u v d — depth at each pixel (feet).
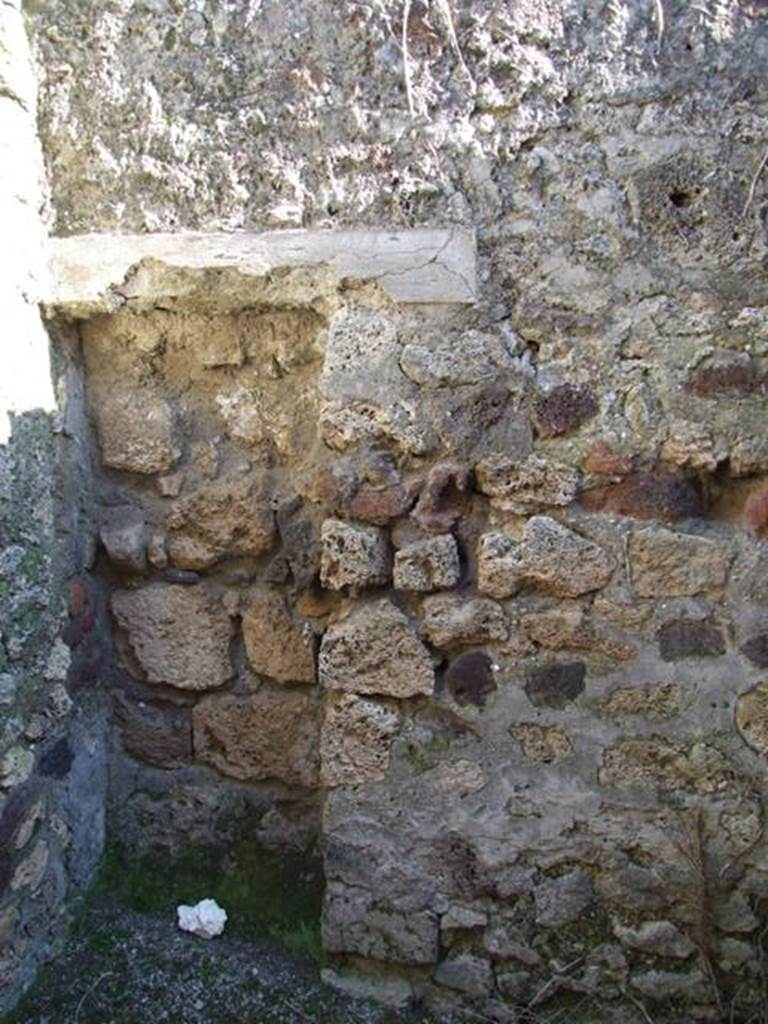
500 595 6.61
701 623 6.41
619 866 6.61
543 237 6.48
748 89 6.22
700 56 6.25
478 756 6.73
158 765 7.84
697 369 6.34
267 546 7.38
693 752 6.46
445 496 6.67
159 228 7.00
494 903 6.78
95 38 7.00
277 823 7.64
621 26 6.32
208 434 7.45
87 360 7.57
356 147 6.68
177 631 7.65
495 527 6.64
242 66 6.81
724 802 6.44
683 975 6.57
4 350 6.63
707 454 6.33
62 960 7.05
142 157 6.99
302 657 7.39
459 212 6.57
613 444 6.45
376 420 6.72
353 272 6.70
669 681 6.46
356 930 6.95
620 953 6.66
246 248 6.88
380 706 6.82
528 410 6.54
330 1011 6.80
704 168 6.28
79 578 7.50
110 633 7.82
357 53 6.64
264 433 7.32
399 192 6.63
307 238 6.77
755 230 6.24
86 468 7.60
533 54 6.42
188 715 7.76
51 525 7.10
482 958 6.83
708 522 6.45
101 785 7.80
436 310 6.63
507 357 6.55
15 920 6.69
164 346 7.42
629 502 6.46
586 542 6.49
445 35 6.51
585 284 6.45
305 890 7.49
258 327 7.23
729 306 6.28
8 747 6.59
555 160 6.44
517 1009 6.79
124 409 7.54
